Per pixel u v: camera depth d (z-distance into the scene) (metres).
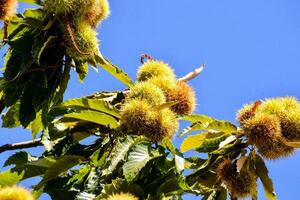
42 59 6.45
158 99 6.71
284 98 7.13
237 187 6.64
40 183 6.42
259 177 6.79
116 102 7.23
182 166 6.15
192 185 6.58
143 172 6.23
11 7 6.63
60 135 6.92
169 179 6.06
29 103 6.51
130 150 6.13
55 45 6.45
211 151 7.02
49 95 6.51
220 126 6.87
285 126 6.86
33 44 6.38
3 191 4.99
